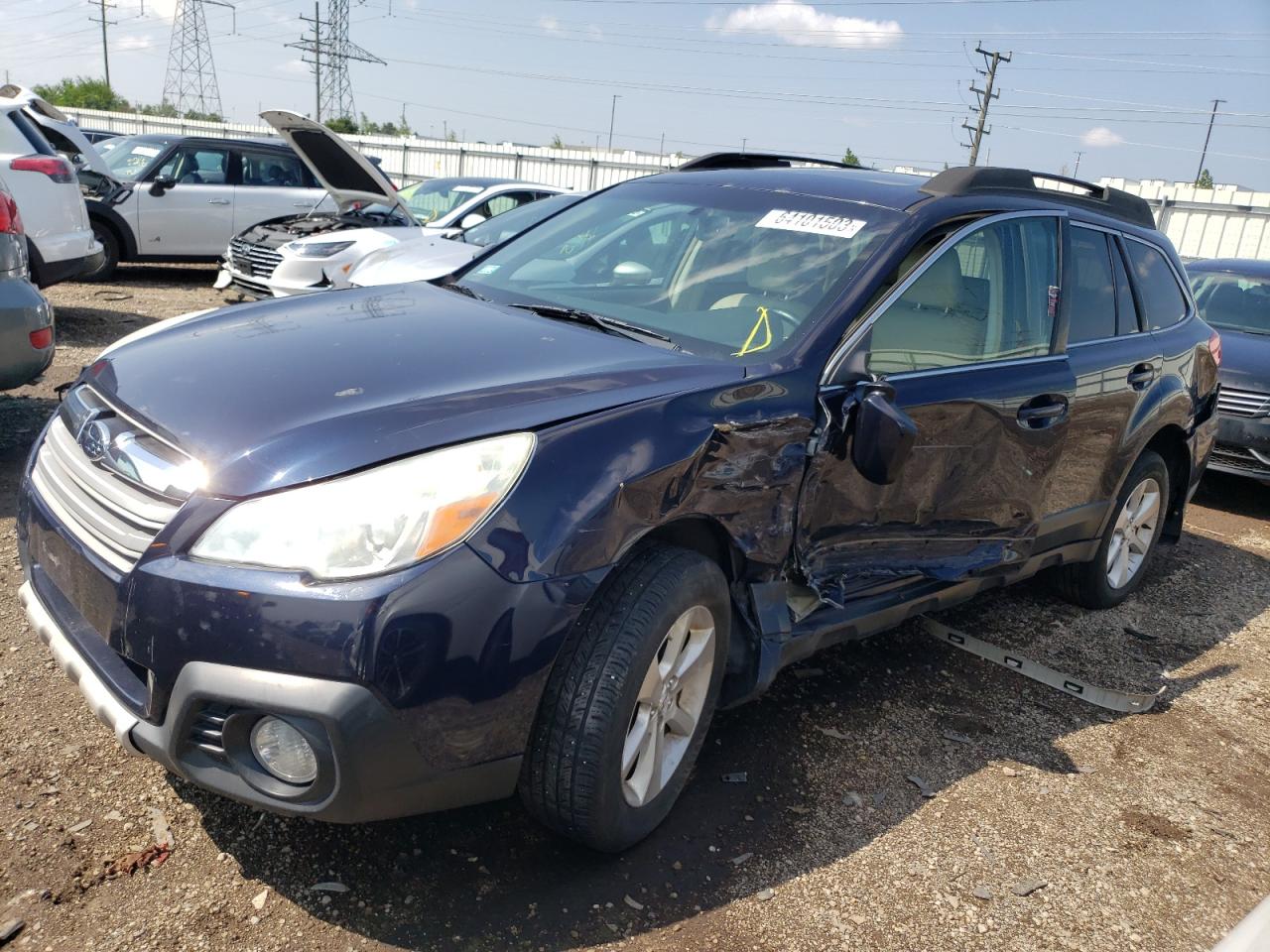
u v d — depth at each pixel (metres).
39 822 2.42
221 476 2.09
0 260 4.48
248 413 2.25
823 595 2.88
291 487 2.05
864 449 2.76
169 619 2.02
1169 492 4.97
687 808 2.81
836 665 3.86
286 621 1.96
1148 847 2.96
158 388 2.42
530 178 29.83
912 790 3.07
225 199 11.62
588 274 3.52
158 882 2.28
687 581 2.44
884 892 2.58
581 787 2.30
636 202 3.84
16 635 3.27
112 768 2.66
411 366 2.50
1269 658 4.53
